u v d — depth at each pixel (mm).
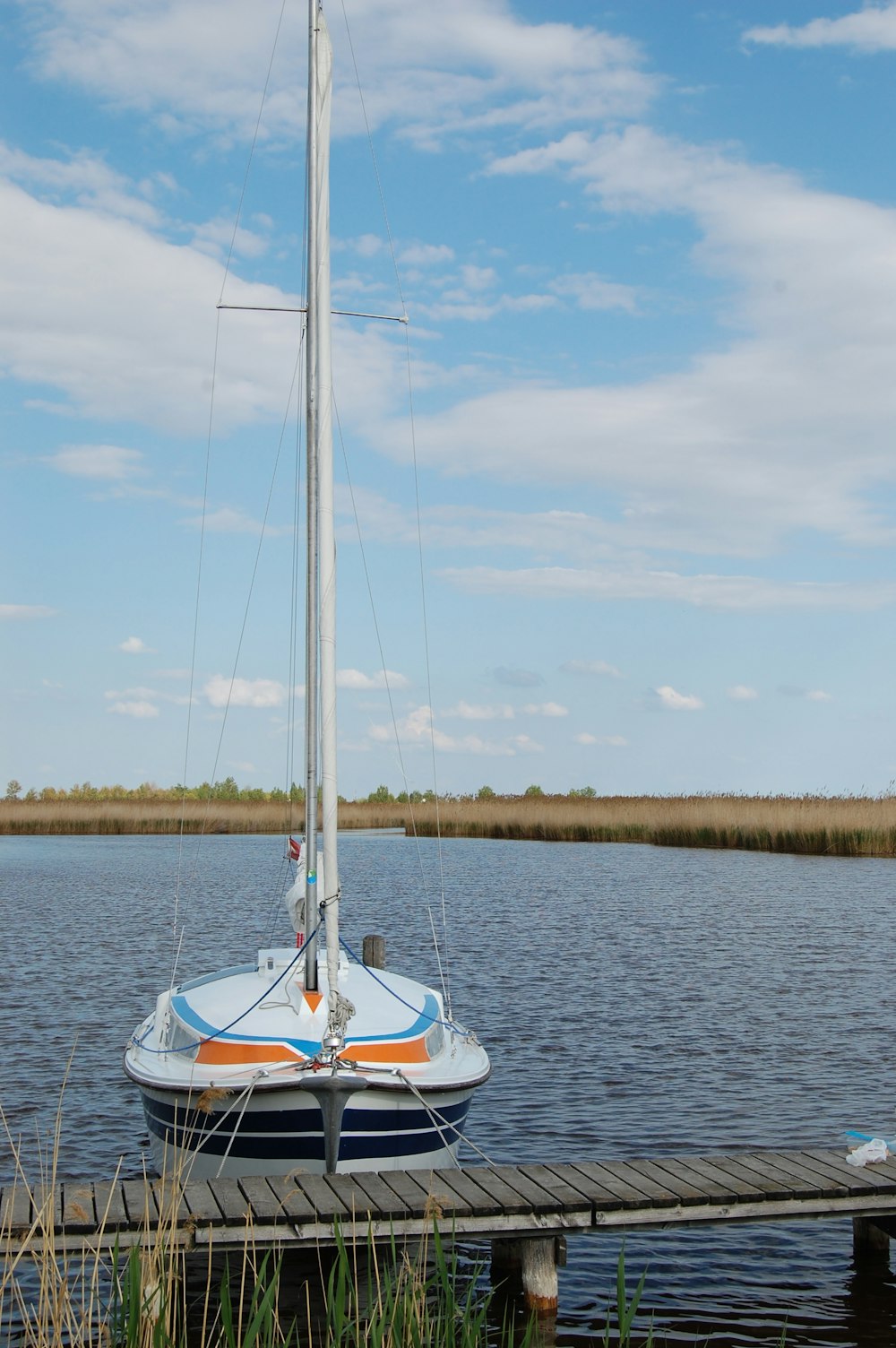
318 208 11969
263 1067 10305
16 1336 8227
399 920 31516
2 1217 8477
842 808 51469
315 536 12281
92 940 27656
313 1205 8859
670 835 57750
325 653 10930
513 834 64375
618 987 21875
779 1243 10477
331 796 10758
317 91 12078
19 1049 16844
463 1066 11188
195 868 48719
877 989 21641
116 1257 7320
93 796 115562
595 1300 9312
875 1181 9602
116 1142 12812
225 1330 7020
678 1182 9586
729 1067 16016
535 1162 12148
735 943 27328
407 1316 7137
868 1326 8891
